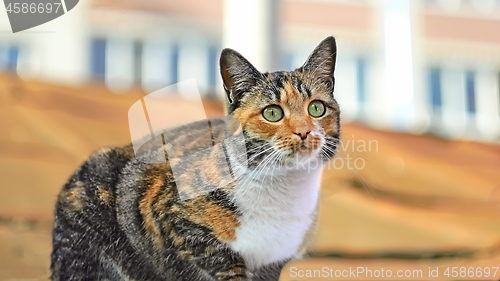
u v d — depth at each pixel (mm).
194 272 809
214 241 801
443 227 1068
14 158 1040
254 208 808
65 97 1134
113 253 830
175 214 799
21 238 964
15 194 1008
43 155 1055
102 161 857
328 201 1048
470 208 1117
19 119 1079
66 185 866
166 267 815
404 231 1062
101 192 840
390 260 1018
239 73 831
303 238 840
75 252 834
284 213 816
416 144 1203
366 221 1063
